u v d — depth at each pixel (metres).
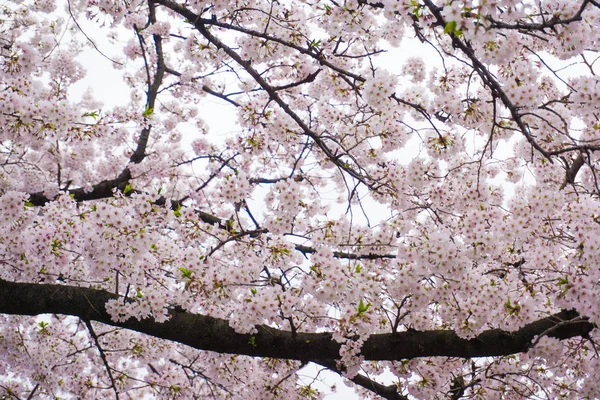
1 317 6.95
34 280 5.84
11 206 4.77
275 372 5.98
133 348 6.88
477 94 5.02
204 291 4.89
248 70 5.03
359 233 5.56
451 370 5.98
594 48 4.57
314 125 6.50
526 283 5.23
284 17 5.32
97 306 5.04
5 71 4.92
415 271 4.89
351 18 4.47
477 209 5.51
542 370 6.39
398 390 6.19
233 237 5.10
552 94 5.32
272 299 4.70
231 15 5.02
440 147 5.48
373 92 4.61
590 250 4.40
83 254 5.10
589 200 5.02
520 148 5.74
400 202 5.89
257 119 5.47
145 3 7.80
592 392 5.20
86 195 7.12
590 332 5.11
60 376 7.11
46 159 7.86
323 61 4.80
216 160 6.93
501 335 5.14
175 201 6.57
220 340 5.10
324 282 4.57
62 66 7.52
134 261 4.83
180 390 6.78
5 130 4.64
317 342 5.14
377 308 5.18
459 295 5.07
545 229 5.66
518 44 3.84
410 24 3.96
